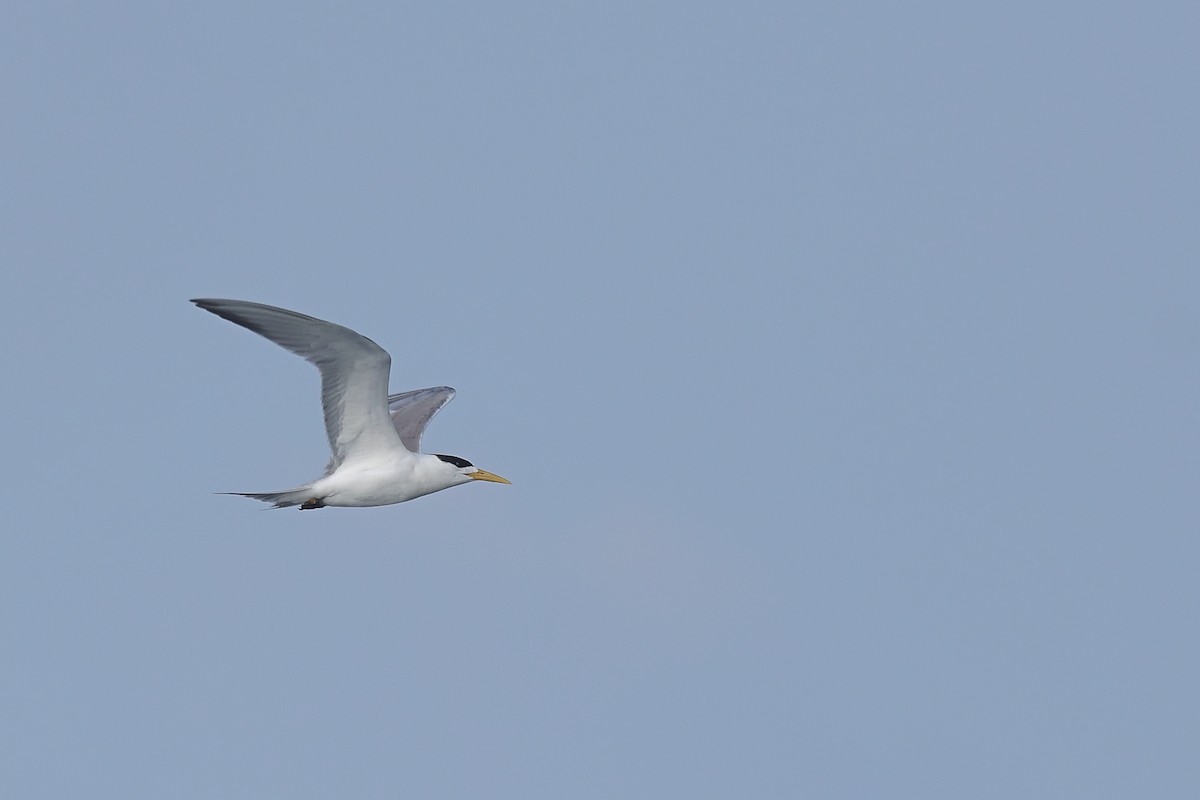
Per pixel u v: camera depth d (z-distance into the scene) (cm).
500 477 1823
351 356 1648
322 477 1752
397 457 1761
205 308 1555
